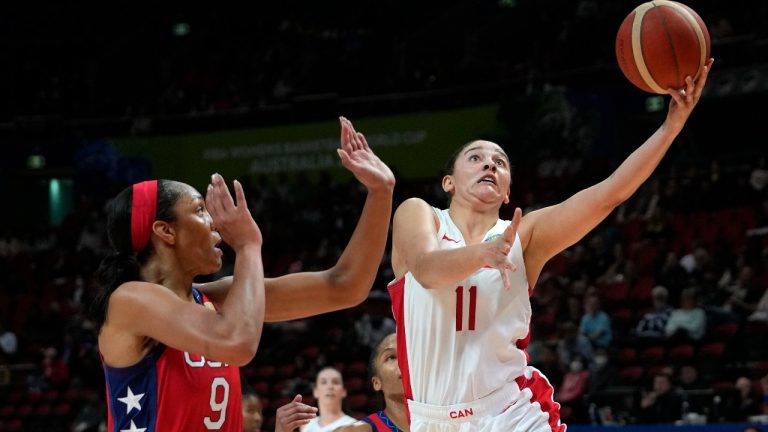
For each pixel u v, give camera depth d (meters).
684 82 3.97
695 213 17.23
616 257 16.28
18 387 18.38
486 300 4.07
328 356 16.56
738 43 19.52
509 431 3.98
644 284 15.37
